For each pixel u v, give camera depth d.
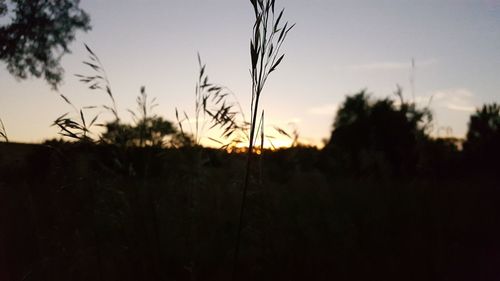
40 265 3.13
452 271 3.18
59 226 3.23
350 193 4.98
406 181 4.82
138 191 3.31
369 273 3.20
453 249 3.50
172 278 3.13
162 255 3.20
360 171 5.59
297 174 4.43
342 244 3.62
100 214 3.13
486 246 3.60
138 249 3.18
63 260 3.14
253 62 2.05
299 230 3.79
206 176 3.62
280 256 3.30
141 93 3.52
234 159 3.04
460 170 5.02
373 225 3.99
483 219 4.07
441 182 4.67
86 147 3.26
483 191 4.81
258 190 3.03
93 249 3.19
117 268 3.11
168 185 3.51
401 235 3.76
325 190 4.95
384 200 4.47
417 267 3.20
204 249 3.45
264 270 3.19
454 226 3.92
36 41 9.70
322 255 3.44
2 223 3.39
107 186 3.21
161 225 3.35
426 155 4.66
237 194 3.50
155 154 3.50
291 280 3.14
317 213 4.24
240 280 3.17
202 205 3.65
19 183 3.43
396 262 3.31
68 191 3.17
